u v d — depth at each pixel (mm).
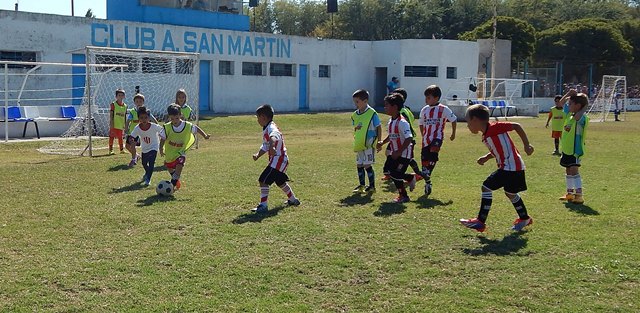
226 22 32781
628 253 6105
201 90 31250
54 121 20828
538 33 50781
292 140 19938
